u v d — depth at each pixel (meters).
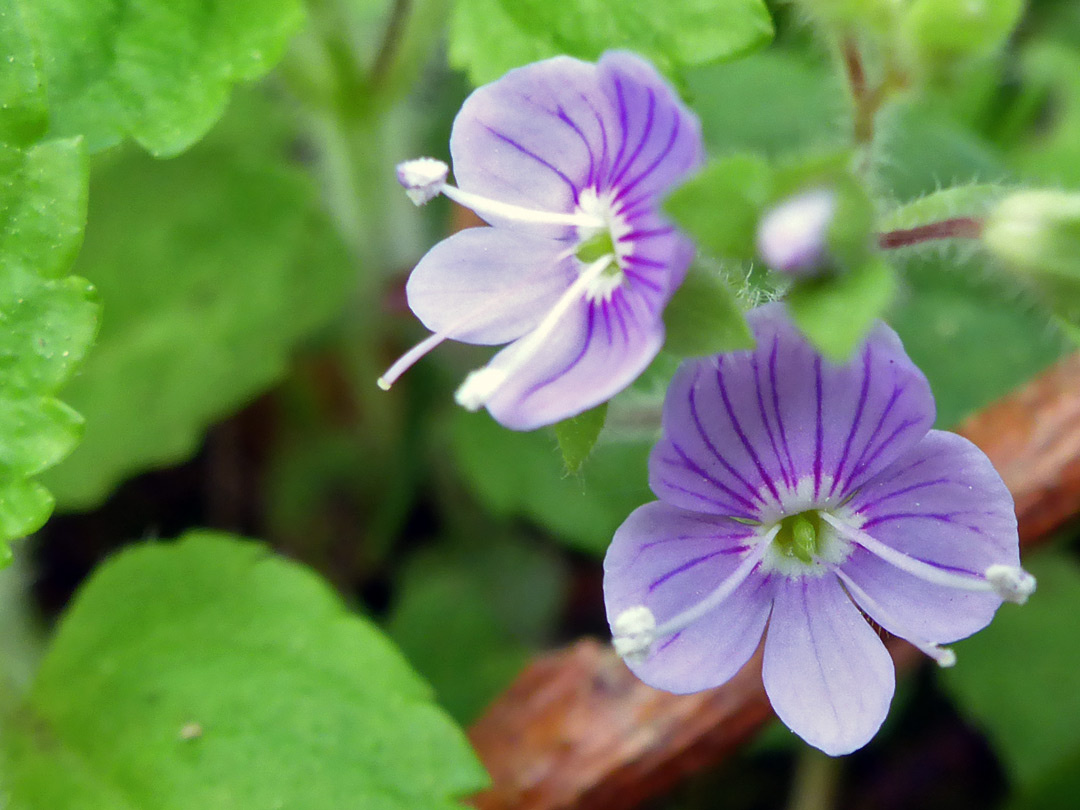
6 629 0.06
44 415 0.05
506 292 0.05
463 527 0.07
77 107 0.06
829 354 0.05
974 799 0.07
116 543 0.07
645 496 0.07
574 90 0.05
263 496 0.07
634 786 0.06
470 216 0.07
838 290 0.05
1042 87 0.08
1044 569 0.07
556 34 0.06
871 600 0.05
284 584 0.06
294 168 0.07
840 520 0.05
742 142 0.07
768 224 0.05
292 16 0.06
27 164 0.05
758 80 0.07
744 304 0.05
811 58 0.07
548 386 0.05
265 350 0.07
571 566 0.07
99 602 0.06
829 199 0.05
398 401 0.08
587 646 0.06
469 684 0.07
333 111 0.07
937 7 0.05
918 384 0.05
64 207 0.05
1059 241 0.05
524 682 0.06
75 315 0.05
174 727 0.06
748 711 0.06
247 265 0.07
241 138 0.07
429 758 0.06
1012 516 0.05
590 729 0.06
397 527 0.07
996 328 0.07
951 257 0.07
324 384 0.08
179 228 0.07
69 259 0.05
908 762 0.07
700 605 0.05
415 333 0.07
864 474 0.05
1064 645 0.07
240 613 0.06
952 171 0.07
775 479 0.05
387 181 0.07
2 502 0.05
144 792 0.06
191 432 0.07
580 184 0.05
